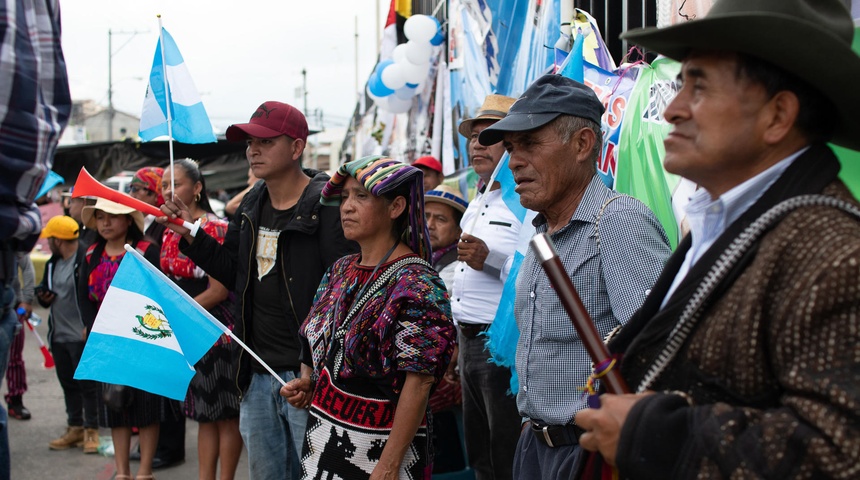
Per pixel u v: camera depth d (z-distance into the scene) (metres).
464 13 6.59
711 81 1.45
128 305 3.23
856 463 1.15
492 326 3.25
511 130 2.50
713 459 1.30
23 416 7.24
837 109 1.45
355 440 2.71
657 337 1.51
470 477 4.41
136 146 13.31
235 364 4.00
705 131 1.46
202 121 4.13
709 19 1.37
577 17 4.21
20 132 2.47
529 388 2.50
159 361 3.19
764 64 1.42
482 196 3.76
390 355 2.68
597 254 2.43
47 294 6.26
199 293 4.72
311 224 3.70
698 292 1.45
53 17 2.73
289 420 3.76
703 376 1.42
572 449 2.38
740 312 1.36
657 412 1.37
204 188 5.14
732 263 1.41
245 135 3.84
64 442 6.32
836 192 1.39
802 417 1.23
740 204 1.46
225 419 4.44
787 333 1.27
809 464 1.21
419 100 8.27
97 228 5.29
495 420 3.69
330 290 3.01
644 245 2.35
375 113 10.16
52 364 6.46
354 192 2.89
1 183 2.47
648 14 4.03
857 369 1.20
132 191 5.23
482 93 6.26
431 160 5.93
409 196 2.88
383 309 2.73
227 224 4.77
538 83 2.62
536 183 2.55
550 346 2.44
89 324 5.33
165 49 4.08
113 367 3.16
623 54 4.37
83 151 13.85
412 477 2.76
